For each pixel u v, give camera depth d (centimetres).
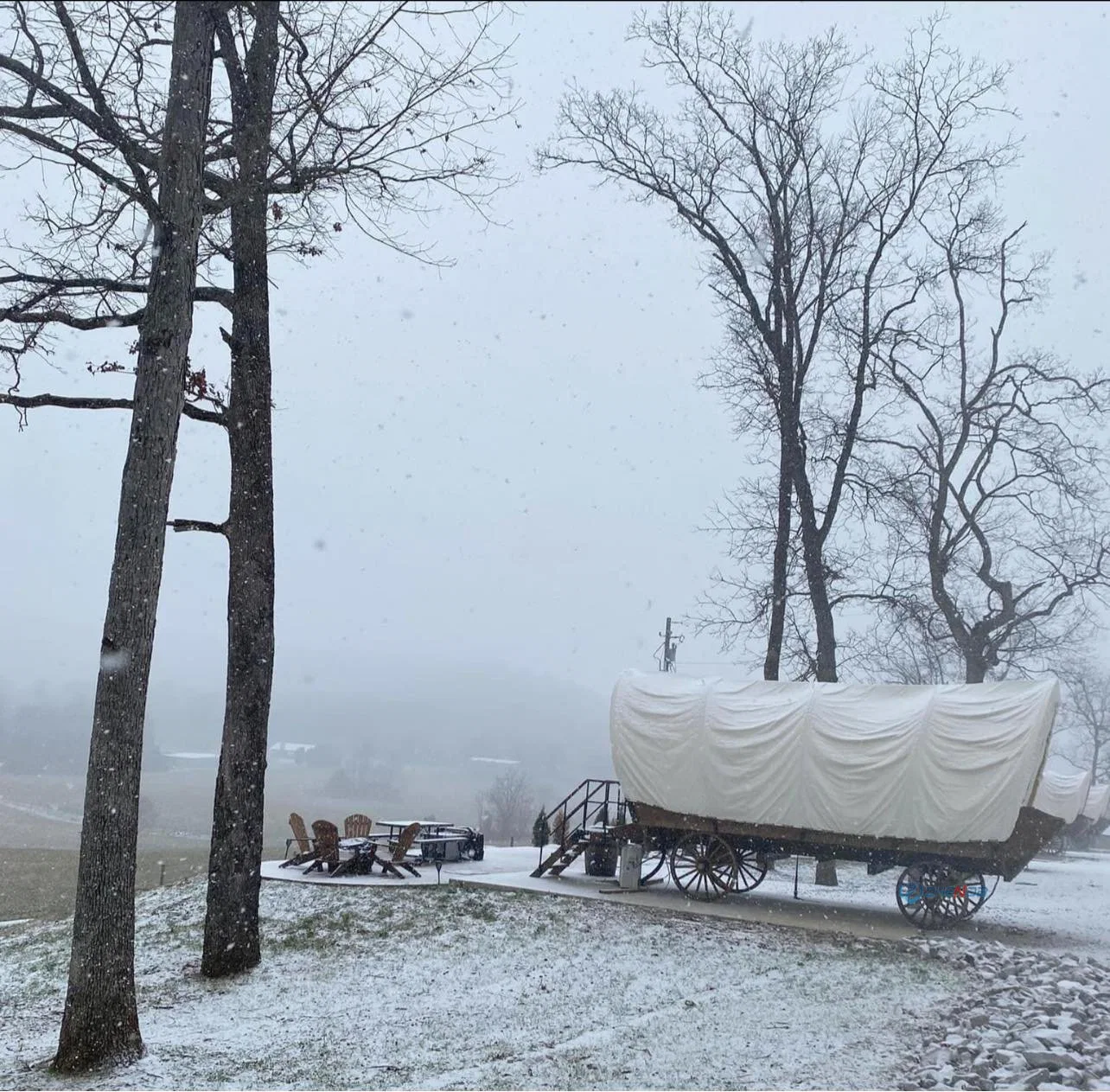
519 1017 1100
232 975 1320
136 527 966
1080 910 2177
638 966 1361
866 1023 1063
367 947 1467
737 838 1877
